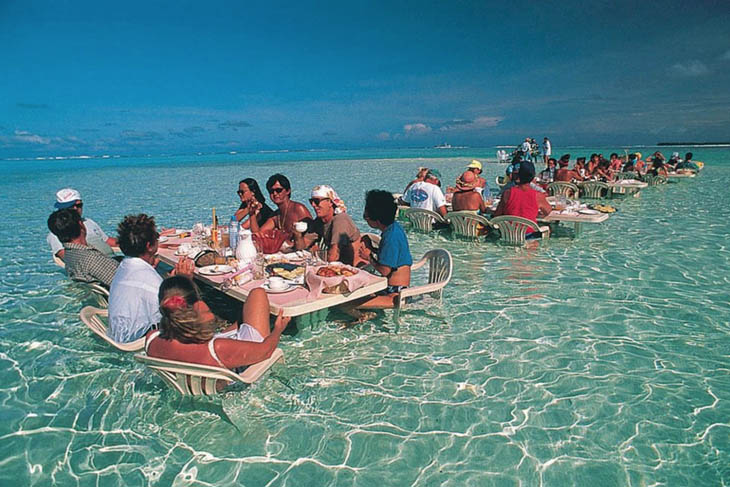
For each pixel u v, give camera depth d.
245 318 3.20
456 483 2.41
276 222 5.58
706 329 4.19
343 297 3.62
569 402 3.11
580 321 4.41
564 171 12.83
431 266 4.76
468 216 7.55
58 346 3.96
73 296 5.20
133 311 3.30
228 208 12.75
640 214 10.47
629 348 3.85
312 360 3.70
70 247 4.20
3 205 13.54
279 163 42.81
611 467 2.51
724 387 3.25
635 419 2.91
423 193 8.27
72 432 2.83
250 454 2.63
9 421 2.93
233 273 3.99
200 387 2.78
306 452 2.65
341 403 3.12
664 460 2.55
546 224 8.63
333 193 4.70
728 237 7.88
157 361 2.62
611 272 5.92
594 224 9.27
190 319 2.55
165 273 6.15
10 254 7.28
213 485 2.40
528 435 2.79
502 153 33.41
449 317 4.52
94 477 2.46
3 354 3.81
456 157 47.78
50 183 21.81
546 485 2.39
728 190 14.89
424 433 2.81
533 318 4.49
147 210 12.48
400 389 3.29
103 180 23.59
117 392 3.25
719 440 2.70
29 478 2.45
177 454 2.64
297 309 3.32
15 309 4.80
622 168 17.59
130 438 2.77
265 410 3.04
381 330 4.23
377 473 2.48
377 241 5.50
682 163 19.52
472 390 3.27
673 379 3.36
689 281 5.52
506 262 6.46
